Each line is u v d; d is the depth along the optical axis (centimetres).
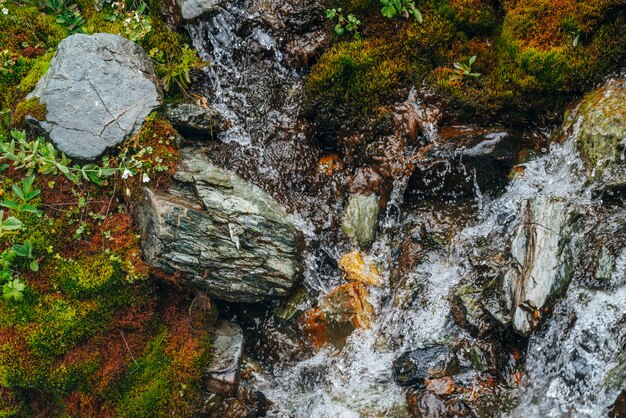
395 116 184
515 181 178
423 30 185
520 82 179
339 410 162
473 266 171
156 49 187
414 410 155
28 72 179
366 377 166
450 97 182
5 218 165
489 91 181
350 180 187
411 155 182
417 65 187
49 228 164
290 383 170
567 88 179
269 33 195
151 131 172
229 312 177
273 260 169
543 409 150
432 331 165
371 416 158
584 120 172
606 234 159
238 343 169
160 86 180
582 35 177
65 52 169
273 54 195
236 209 169
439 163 179
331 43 191
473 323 162
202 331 168
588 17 176
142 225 166
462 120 184
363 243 182
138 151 169
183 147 179
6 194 166
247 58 196
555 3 178
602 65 177
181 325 168
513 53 180
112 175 168
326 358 172
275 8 195
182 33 196
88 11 194
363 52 186
